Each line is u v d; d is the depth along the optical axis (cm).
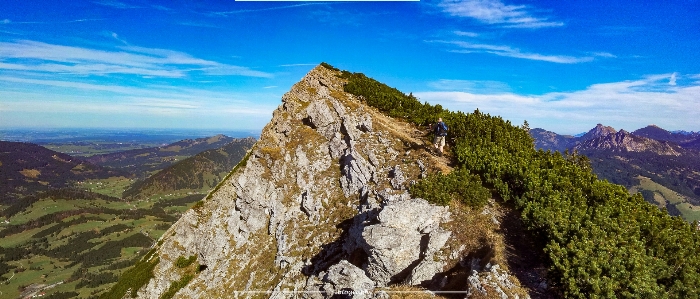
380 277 2109
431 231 2116
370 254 2117
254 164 3803
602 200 2180
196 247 3922
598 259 1545
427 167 2930
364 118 3872
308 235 3047
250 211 3588
